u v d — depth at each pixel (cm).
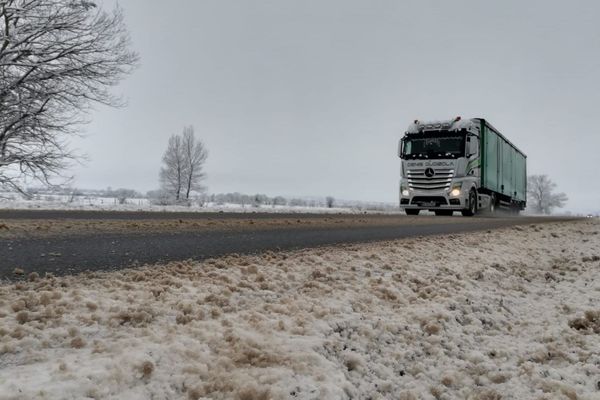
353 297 330
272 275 358
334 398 192
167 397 171
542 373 268
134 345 199
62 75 1638
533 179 6406
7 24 1598
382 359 254
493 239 802
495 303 403
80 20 1672
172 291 283
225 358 203
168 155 3856
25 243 436
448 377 250
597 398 239
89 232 559
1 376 160
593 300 438
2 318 208
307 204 4047
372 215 1598
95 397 157
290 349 224
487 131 1966
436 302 362
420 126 1834
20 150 1627
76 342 196
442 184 1725
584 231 1265
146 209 1412
